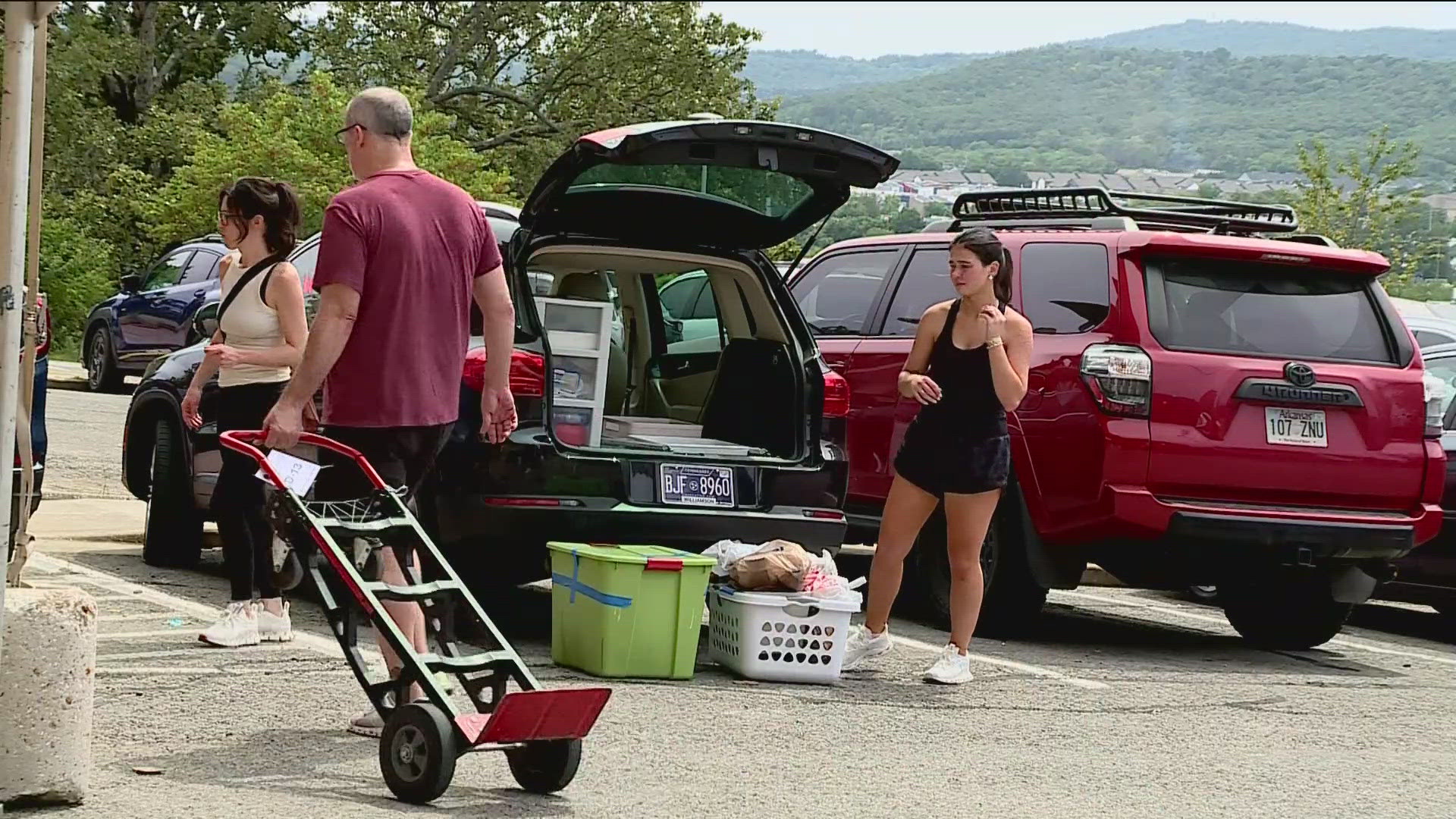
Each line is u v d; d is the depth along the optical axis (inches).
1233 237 353.1
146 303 861.8
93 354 891.4
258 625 287.9
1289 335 346.3
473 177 1475.1
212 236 888.9
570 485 291.0
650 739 239.9
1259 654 366.6
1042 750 251.9
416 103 1518.2
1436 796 237.3
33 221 192.9
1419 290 1306.6
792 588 290.7
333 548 207.2
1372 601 509.0
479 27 1924.2
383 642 223.3
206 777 204.1
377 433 227.9
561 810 198.8
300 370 223.0
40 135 191.0
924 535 366.9
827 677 292.0
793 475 309.3
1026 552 346.3
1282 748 264.1
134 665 266.1
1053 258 354.3
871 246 406.3
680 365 348.8
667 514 295.9
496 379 242.1
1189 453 333.7
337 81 1883.6
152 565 370.6
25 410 194.9
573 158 286.5
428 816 191.5
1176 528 330.6
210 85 1861.5
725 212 315.9
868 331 392.5
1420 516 350.3
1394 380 350.9
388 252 226.4
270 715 238.1
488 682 210.2
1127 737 265.0
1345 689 323.3
